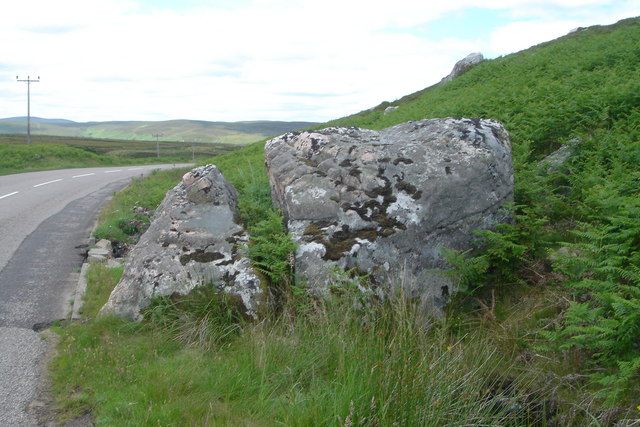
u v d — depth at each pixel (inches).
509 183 269.6
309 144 299.4
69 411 170.4
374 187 263.7
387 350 183.2
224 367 190.7
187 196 291.4
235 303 233.9
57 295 296.8
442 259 246.5
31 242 434.6
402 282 233.1
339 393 158.1
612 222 215.3
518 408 165.6
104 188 880.9
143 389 176.4
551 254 227.1
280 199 296.0
